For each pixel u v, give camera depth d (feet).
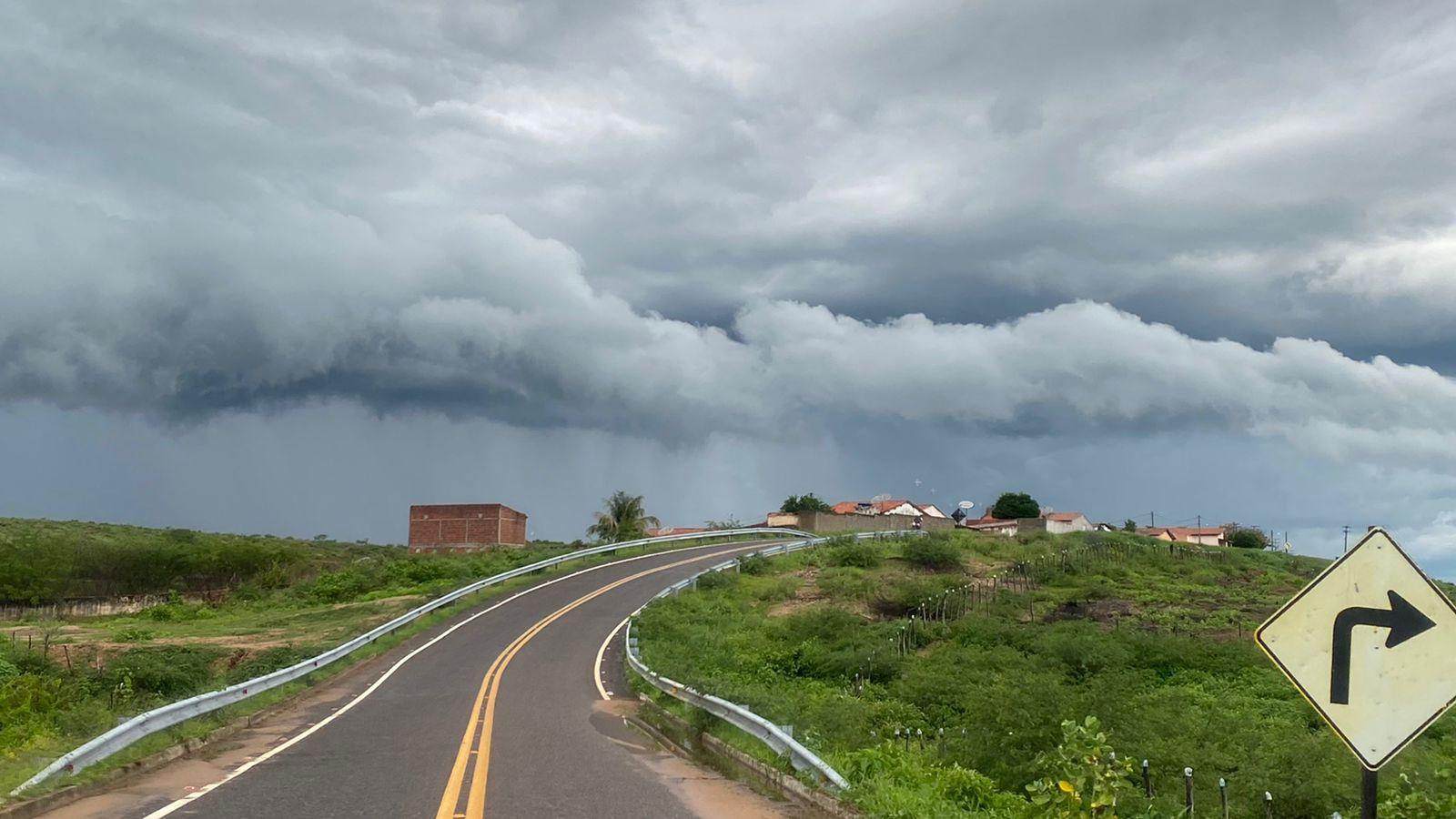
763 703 63.21
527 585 184.24
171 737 54.34
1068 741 30.07
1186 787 54.34
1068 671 105.50
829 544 228.63
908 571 191.11
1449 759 62.39
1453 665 20.74
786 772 45.34
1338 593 21.26
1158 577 178.50
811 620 131.34
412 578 203.31
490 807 39.01
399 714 72.69
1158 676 107.34
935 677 96.73
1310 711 89.20
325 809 38.40
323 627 151.64
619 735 64.03
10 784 38.32
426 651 119.03
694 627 134.41
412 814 37.63
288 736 61.36
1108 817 29.12
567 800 40.96
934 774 46.44
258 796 40.96
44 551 194.90
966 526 330.34
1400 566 21.12
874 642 120.16
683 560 221.66
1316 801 52.70
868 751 48.39
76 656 123.65
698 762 53.88
